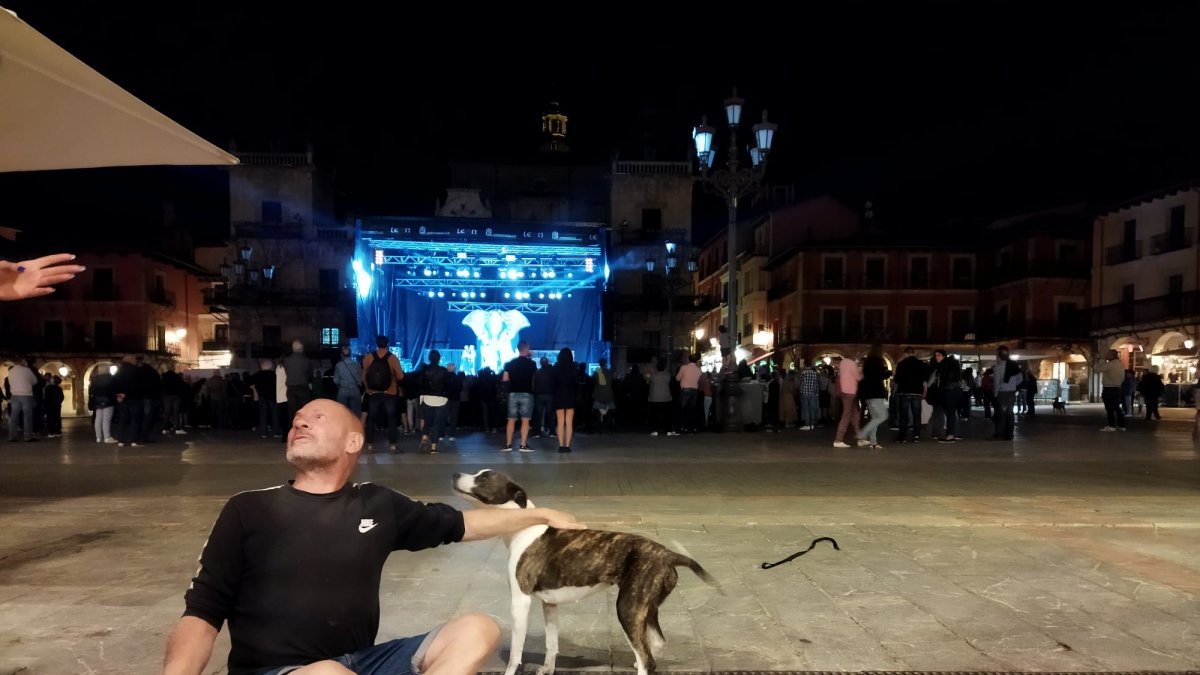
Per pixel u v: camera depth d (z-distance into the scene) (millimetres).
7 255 42125
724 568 4910
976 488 8148
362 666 2111
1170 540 5688
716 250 63156
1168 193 34562
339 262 43312
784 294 49188
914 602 4215
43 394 17484
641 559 3070
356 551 2123
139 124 3043
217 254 52625
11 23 2406
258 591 2051
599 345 29641
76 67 2684
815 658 3418
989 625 3840
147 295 44125
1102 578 4676
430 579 4715
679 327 40750
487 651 2145
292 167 43188
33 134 3070
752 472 9492
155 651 3473
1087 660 3381
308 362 13445
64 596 4309
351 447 2207
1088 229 42156
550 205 43438
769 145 14633
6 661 3344
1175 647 3535
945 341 46156
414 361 29438
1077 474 9242
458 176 43750
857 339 46031
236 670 2061
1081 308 42312
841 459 10906
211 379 19094
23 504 7156
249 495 2131
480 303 30062
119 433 14422
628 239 40719
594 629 3871
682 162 41344
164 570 4867
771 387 17891
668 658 3422
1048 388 36688
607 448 12719
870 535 5832
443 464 10422
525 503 3236
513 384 12211
